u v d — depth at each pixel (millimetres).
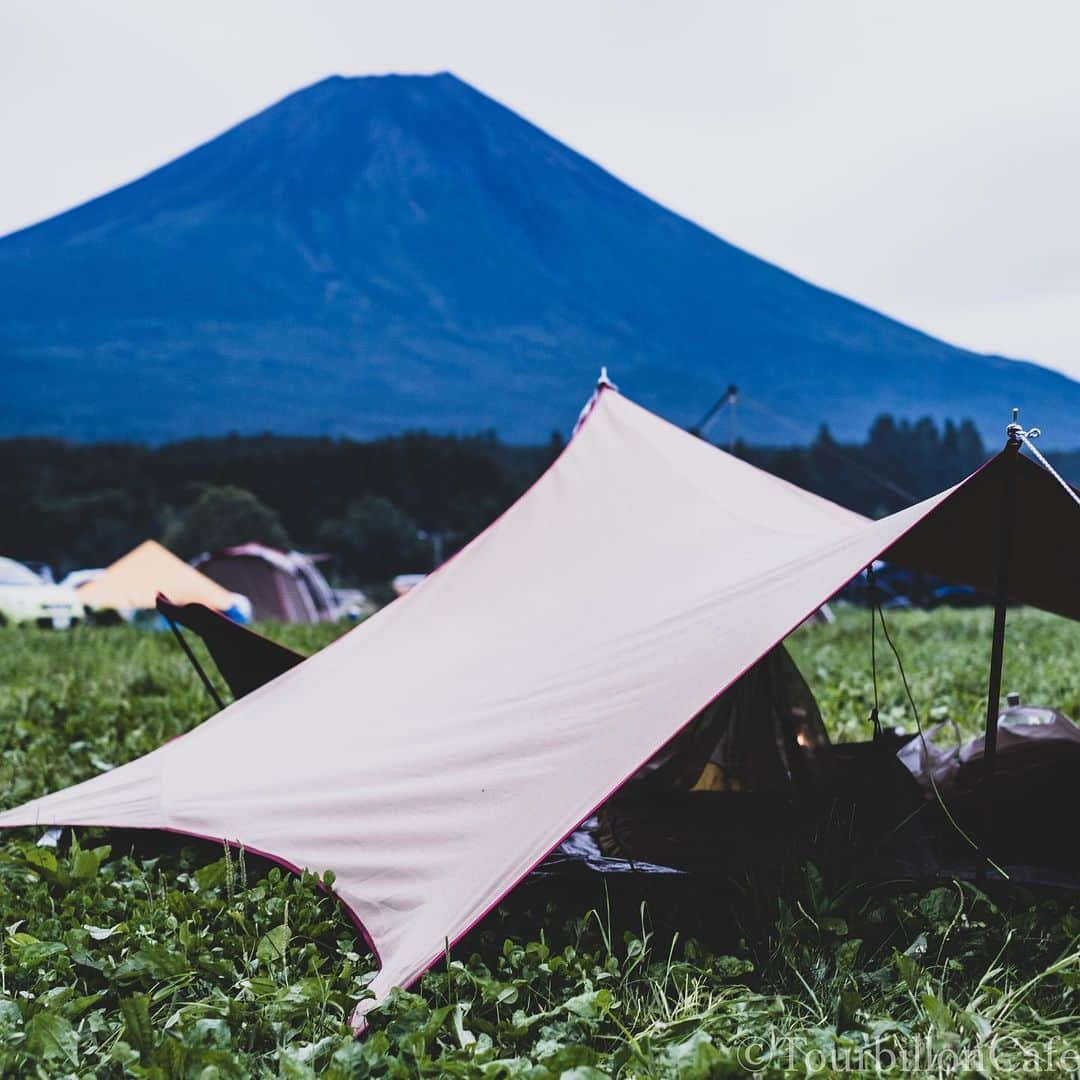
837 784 4145
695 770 4426
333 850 3541
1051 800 3873
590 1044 2674
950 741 6566
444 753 3633
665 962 3088
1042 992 2951
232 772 4129
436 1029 2607
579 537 4590
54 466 97750
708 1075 2410
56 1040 2586
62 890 3861
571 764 3266
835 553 3490
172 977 3020
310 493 88562
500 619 4309
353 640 4629
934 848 3877
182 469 98625
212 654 5027
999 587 3342
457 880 3139
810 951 3094
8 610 16484
